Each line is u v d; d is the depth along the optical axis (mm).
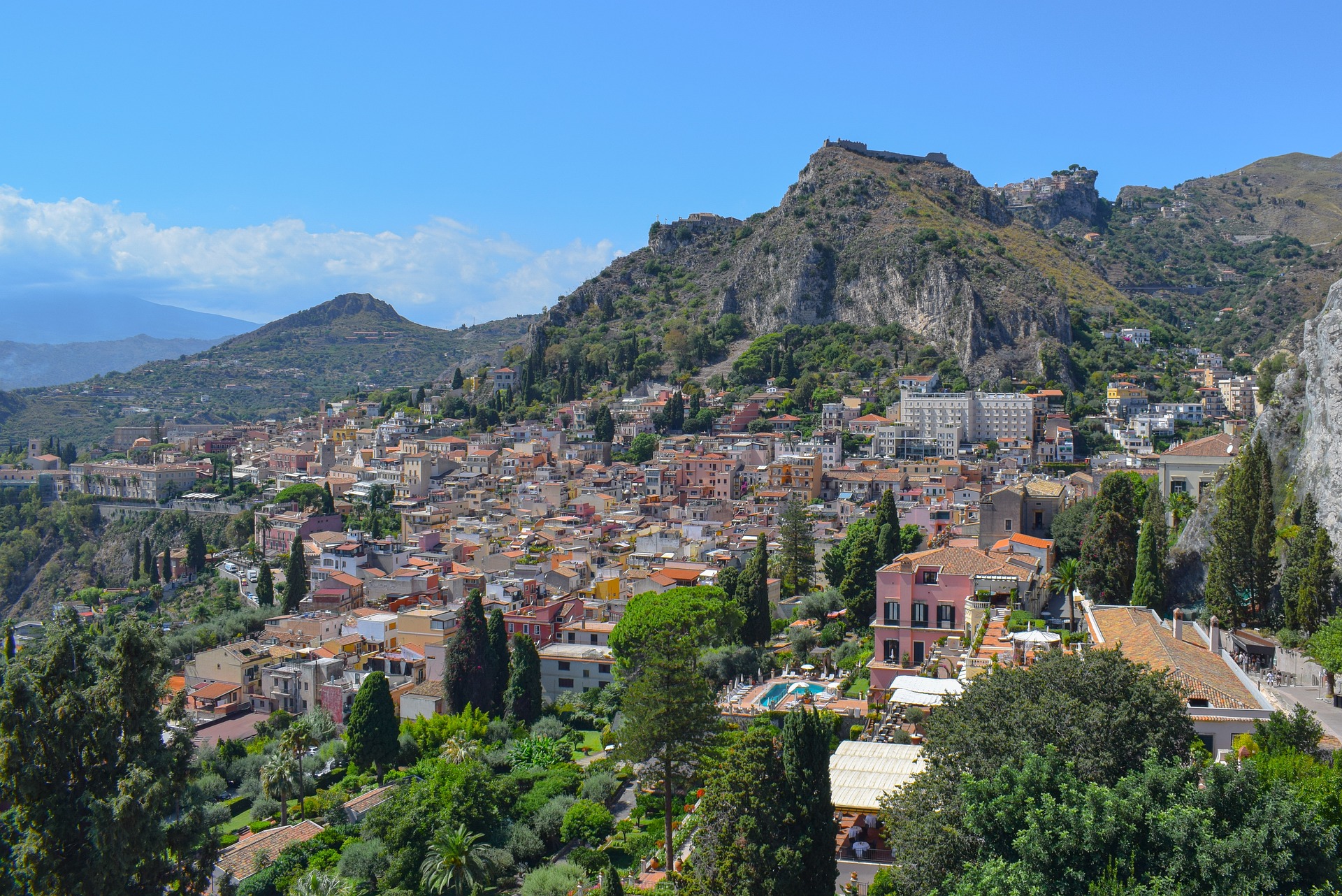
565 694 159625
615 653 153250
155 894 74562
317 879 94688
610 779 113812
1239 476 129625
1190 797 56688
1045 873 55594
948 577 119375
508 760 126375
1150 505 157625
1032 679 69625
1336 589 117938
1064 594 136250
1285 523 136875
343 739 139500
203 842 78750
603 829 104312
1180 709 66938
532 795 112875
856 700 111938
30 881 71062
